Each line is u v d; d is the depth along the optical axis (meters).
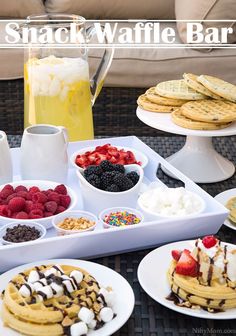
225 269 0.82
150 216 1.02
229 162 1.38
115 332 0.79
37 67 1.33
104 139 1.39
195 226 1.00
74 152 1.36
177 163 1.36
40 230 1.00
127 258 0.97
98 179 1.09
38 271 0.82
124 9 2.53
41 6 2.51
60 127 1.21
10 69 2.18
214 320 0.82
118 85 2.18
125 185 1.08
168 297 0.83
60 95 1.34
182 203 1.03
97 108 2.22
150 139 1.55
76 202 1.09
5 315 0.76
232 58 2.20
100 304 0.78
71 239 0.91
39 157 1.18
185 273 0.83
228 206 1.10
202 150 1.37
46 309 0.75
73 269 0.84
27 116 1.38
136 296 0.87
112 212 1.05
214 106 1.35
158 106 1.41
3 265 0.89
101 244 0.94
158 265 0.89
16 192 1.10
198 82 1.43
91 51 2.12
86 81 1.38
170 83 1.51
